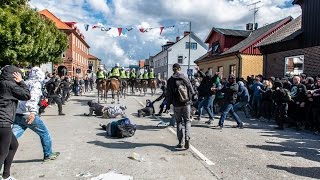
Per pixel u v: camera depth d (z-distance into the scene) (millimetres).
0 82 5152
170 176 5883
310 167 6641
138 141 8836
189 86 8039
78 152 7539
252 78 17141
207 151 7855
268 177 5945
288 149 8281
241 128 11469
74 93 28906
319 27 17125
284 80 13562
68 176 5816
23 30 20000
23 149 7715
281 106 11461
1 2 19156
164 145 8391
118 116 13797
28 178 5680
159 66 70812
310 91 11320
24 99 5223
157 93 32750
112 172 6047
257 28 35656
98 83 20625
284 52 20141
